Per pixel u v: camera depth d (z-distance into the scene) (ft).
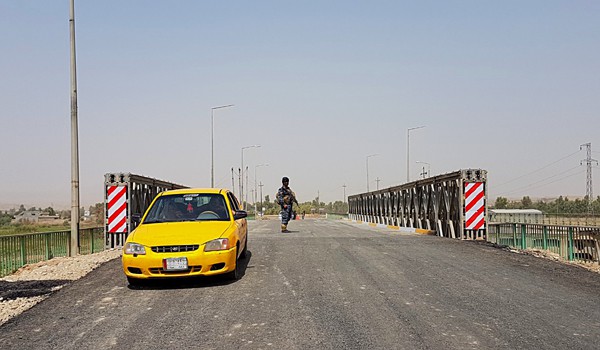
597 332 22.82
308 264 39.24
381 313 25.82
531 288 31.32
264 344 21.48
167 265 31.45
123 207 54.65
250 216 228.22
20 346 21.86
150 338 22.52
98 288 32.55
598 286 31.91
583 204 200.13
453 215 62.23
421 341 21.66
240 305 27.58
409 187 86.17
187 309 27.07
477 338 22.02
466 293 29.99
